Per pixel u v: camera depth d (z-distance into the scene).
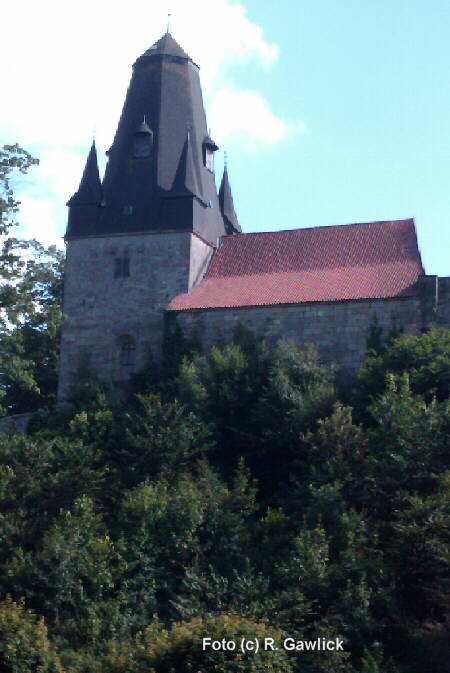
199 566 39.19
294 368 51.69
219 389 51.00
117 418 49.28
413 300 55.12
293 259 61.59
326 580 36.34
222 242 64.81
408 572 38.44
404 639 36.47
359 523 39.06
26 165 51.22
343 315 56.09
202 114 67.00
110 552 38.38
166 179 63.56
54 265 52.94
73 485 42.81
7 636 34.81
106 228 63.16
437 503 37.97
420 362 48.59
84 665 34.34
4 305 50.84
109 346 61.56
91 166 65.06
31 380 52.56
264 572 38.47
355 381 51.41
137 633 35.69
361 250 60.75
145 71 66.19
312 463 43.97
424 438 41.72
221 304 58.28
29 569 37.62
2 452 43.44
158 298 61.25
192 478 44.75
